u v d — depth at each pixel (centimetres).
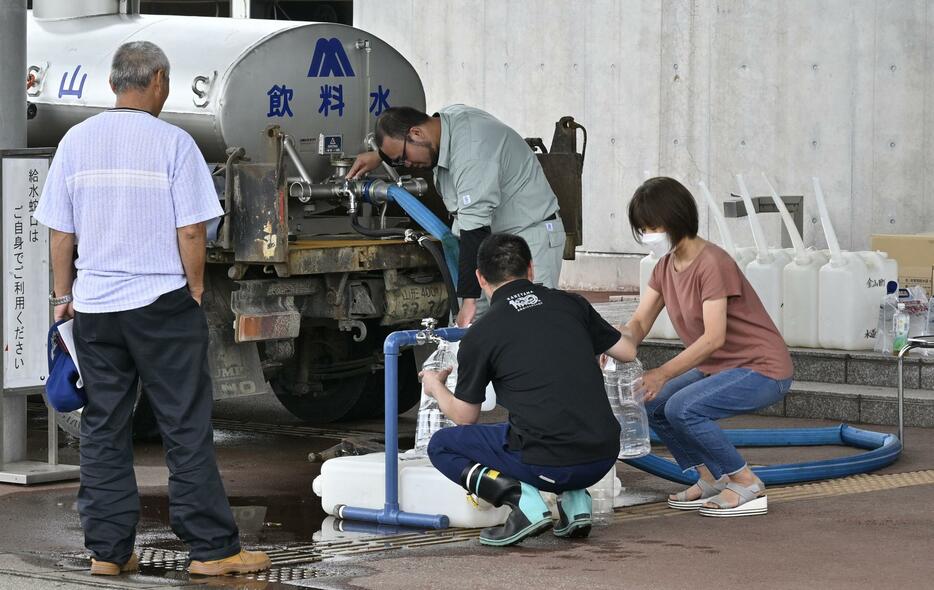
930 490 799
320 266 917
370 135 1016
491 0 1791
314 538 690
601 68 1712
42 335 837
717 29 1620
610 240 1722
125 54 611
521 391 646
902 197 1507
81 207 604
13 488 817
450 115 898
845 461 841
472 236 886
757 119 1598
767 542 664
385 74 1031
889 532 686
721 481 751
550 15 1745
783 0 1570
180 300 602
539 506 653
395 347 700
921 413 1003
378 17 1877
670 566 614
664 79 1664
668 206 727
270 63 965
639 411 751
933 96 1485
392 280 969
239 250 886
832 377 1073
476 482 664
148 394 607
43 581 594
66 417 933
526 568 613
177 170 601
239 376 936
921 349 1057
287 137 941
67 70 1056
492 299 667
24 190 817
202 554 608
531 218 923
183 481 604
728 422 1036
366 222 1028
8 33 843
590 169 1728
